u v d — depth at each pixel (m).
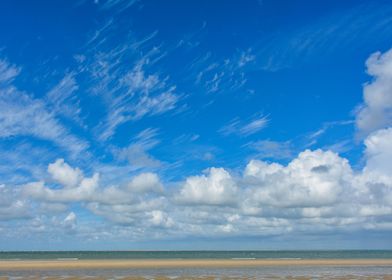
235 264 80.25
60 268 65.38
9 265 72.50
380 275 55.97
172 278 49.25
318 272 60.53
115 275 52.94
